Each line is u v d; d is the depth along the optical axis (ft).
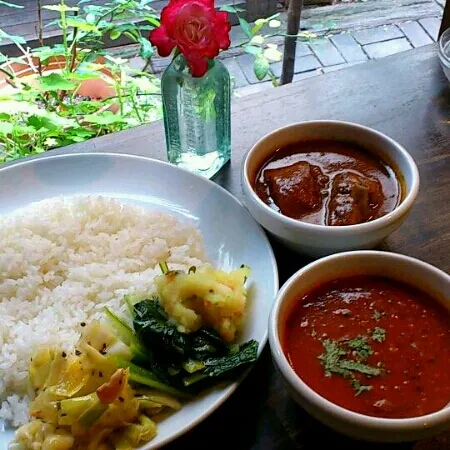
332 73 2.08
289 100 1.97
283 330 1.17
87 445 1.14
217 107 1.64
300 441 1.19
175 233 1.57
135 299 1.35
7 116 2.66
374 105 1.96
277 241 1.51
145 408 1.18
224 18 1.49
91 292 1.45
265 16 3.49
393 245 1.54
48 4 3.41
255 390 1.26
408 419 1.00
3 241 1.55
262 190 1.51
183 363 1.22
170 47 1.48
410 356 1.14
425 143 1.83
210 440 1.19
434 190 1.68
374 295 1.25
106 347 1.24
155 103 3.05
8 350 1.33
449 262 1.51
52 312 1.42
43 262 1.52
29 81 2.92
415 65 2.11
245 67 3.36
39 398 1.17
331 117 1.91
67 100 2.97
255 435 1.20
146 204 1.67
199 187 1.66
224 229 1.58
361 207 1.44
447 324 1.20
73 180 1.72
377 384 1.10
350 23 3.67
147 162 1.72
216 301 1.26
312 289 1.25
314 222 1.44
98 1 3.34
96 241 1.57
